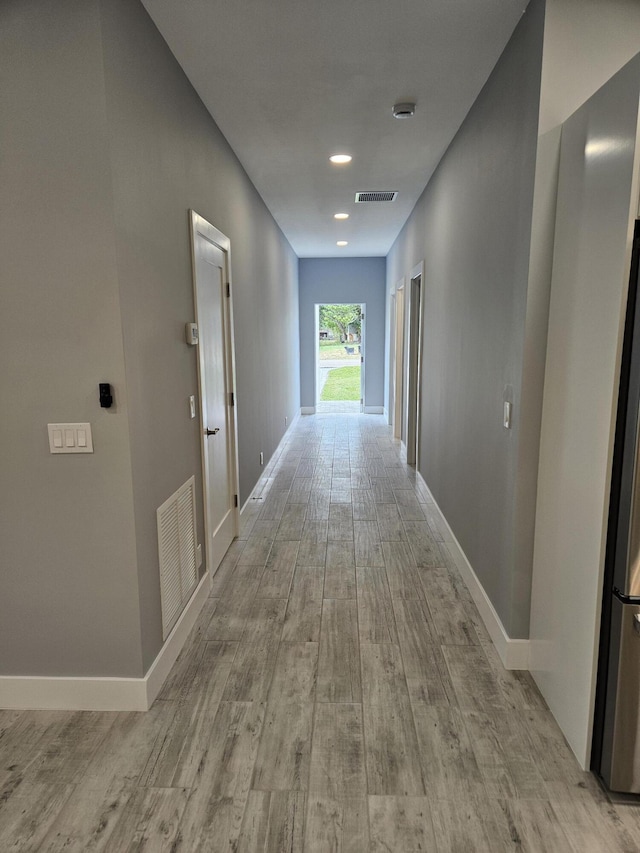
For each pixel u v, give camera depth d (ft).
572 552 5.99
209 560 9.62
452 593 9.69
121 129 5.87
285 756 5.90
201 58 7.80
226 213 11.32
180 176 8.09
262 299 16.55
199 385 9.06
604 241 5.30
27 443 6.13
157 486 7.07
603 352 5.32
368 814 5.18
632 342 4.97
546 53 6.15
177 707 6.70
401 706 6.70
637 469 4.97
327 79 8.52
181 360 8.14
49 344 5.91
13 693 6.68
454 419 11.25
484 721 6.44
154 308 6.94
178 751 5.98
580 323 5.81
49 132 5.55
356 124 10.40
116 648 6.54
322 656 7.77
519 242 6.95
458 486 10.84
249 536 12.45
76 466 6.15
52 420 6.05
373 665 7.55
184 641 8.11
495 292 8.11
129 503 6.19
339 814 5.18
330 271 29.09
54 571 6.40
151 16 6.73
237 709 6.66
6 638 6.59
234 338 12.24
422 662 7.61
